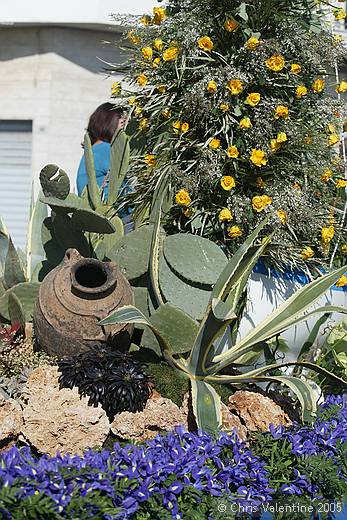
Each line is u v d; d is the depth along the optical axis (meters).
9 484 3.57
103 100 10.17
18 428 4.46
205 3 5.86
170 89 5.98
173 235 5.59
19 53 10.12
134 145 6.28
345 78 8.42
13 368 4.95
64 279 5.14
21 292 5.60
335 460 4.54
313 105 6.08
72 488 3.66
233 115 5.78
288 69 5.92
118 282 5.19
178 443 4.21
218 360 5.20
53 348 5.07
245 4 5.75
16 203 10.43
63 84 10.08
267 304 5.64
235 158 5.72
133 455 3.98
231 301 5.20
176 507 3.89
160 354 5.31
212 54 5.90
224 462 4.28
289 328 5.58
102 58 10.08
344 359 5.51
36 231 6.30
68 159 10.19
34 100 10.12
